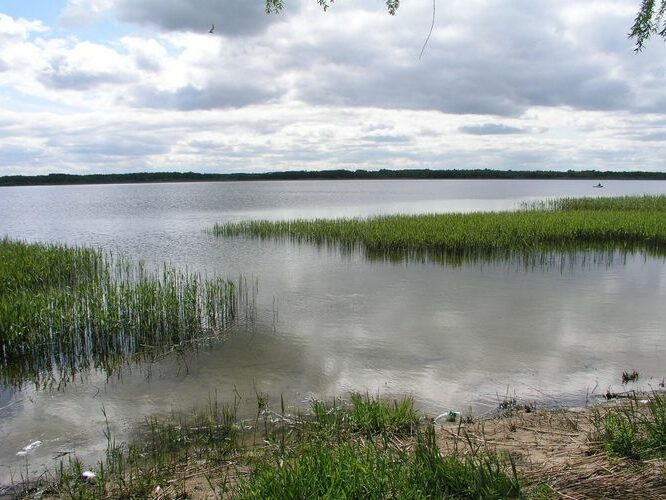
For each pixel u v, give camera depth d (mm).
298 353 9422
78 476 5391
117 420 6945
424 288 14742
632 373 8133
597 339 9898
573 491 4098
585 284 15062
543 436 5664
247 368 8766
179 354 9602
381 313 12031
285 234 27812
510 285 15000
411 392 7566
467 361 8812
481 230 23250
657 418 5133
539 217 27812
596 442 5125
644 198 44562
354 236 24438
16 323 10031
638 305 12516
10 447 6246
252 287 15141
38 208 60031
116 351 9961
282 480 4258
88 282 14812
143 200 79938
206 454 5758
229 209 55938
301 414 6875
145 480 5105
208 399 7543
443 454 5215
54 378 8695
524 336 10141
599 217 27344
